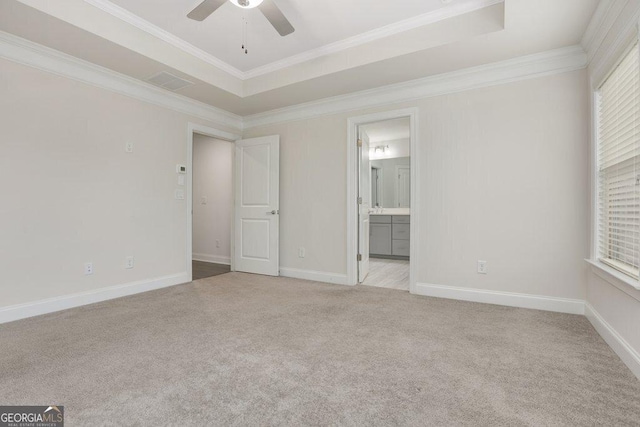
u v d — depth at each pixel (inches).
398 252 230.2
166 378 62.7
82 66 110.3
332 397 56.5
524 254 108.8
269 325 92.2
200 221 216.5
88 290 113.0
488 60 109.3
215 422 49.6
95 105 115.0
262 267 166.9
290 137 161.5
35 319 96.3
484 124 114.7
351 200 143.3
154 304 112.8
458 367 67.2
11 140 94.9
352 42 113.8
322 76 122.6
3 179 93.4
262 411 52.5
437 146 123.2
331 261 149.3
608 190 85.3
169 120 140.8
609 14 75.8
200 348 76.5
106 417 50.6
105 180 118.0
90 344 78.5
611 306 77.2
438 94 122.8
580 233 100.7
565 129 102.5
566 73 102.3
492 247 113.9
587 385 60.1
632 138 71.0
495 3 91.5
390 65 113.0
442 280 122.9
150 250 133.2
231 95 142.7
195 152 218.8
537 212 106.8
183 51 118.3
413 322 94.6
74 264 109.3
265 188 165.6
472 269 117.3
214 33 110.5
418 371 65.6
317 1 92.8
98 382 61.0
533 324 92.1
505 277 111.8
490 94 113.7
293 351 75.0
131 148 126.3
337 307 109.7
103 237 117.3
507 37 94.2
